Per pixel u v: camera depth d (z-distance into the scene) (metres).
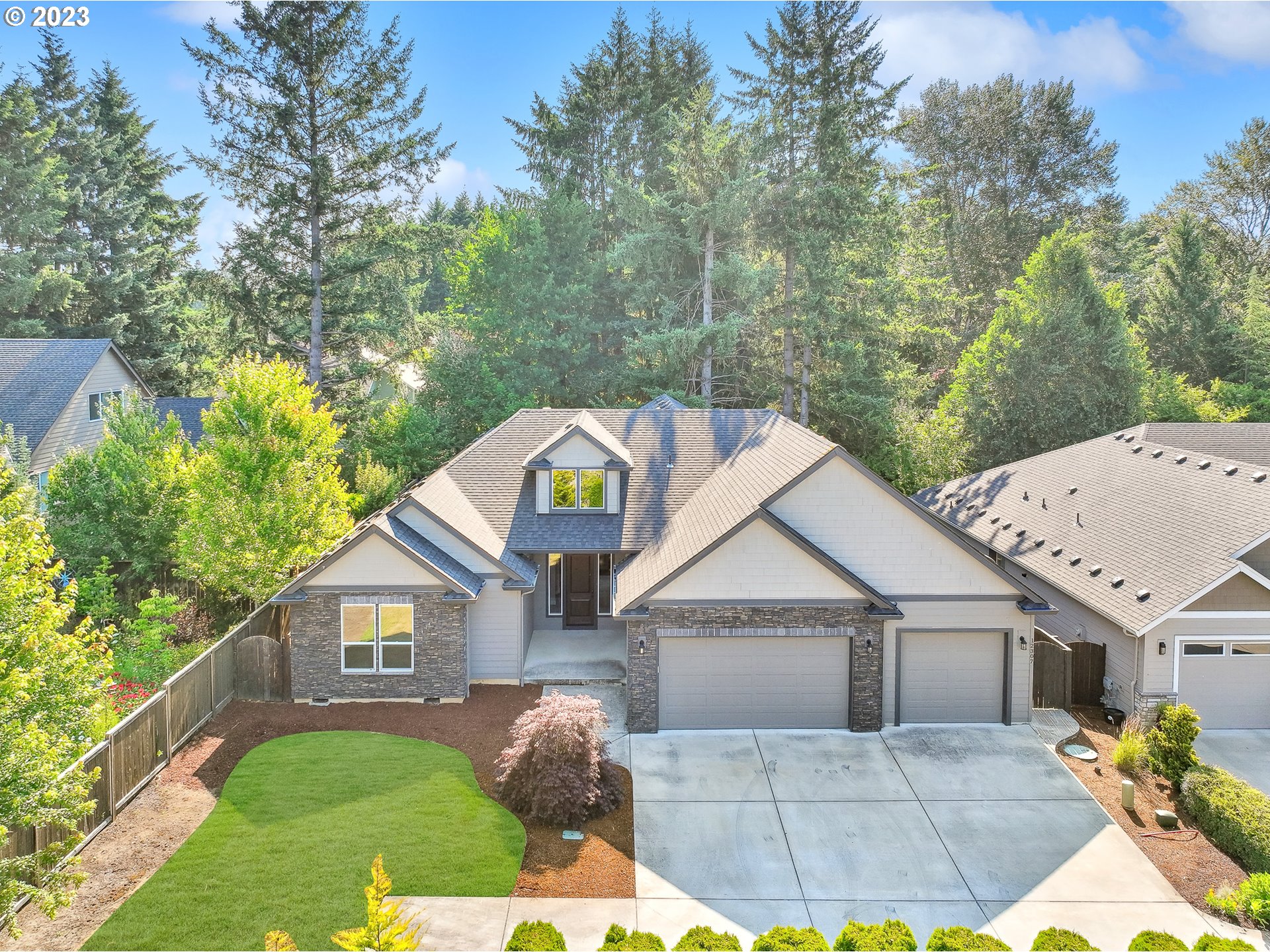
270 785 15.11
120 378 37.22
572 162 47.53
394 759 16.28
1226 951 9.95
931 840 13.97
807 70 39.62
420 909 11.59
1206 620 18.03
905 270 48.12
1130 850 13.72
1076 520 23.41
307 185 37.97
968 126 57.44
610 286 44.88
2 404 32.53
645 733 18.25
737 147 39.28
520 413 27.11
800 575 18.11
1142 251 60.44
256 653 19.34
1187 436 25.31
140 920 11.23
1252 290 50.44
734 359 44.34
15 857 10.53
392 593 19.09
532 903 11.96
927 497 31.11
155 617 22.08
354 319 40.50
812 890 12.55
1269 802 13.84
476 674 20.47
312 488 23.33
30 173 43.31
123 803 14.10
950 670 18.78
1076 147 57.00
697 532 19.84
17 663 9.96
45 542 12.09
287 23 36.34
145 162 54.75
